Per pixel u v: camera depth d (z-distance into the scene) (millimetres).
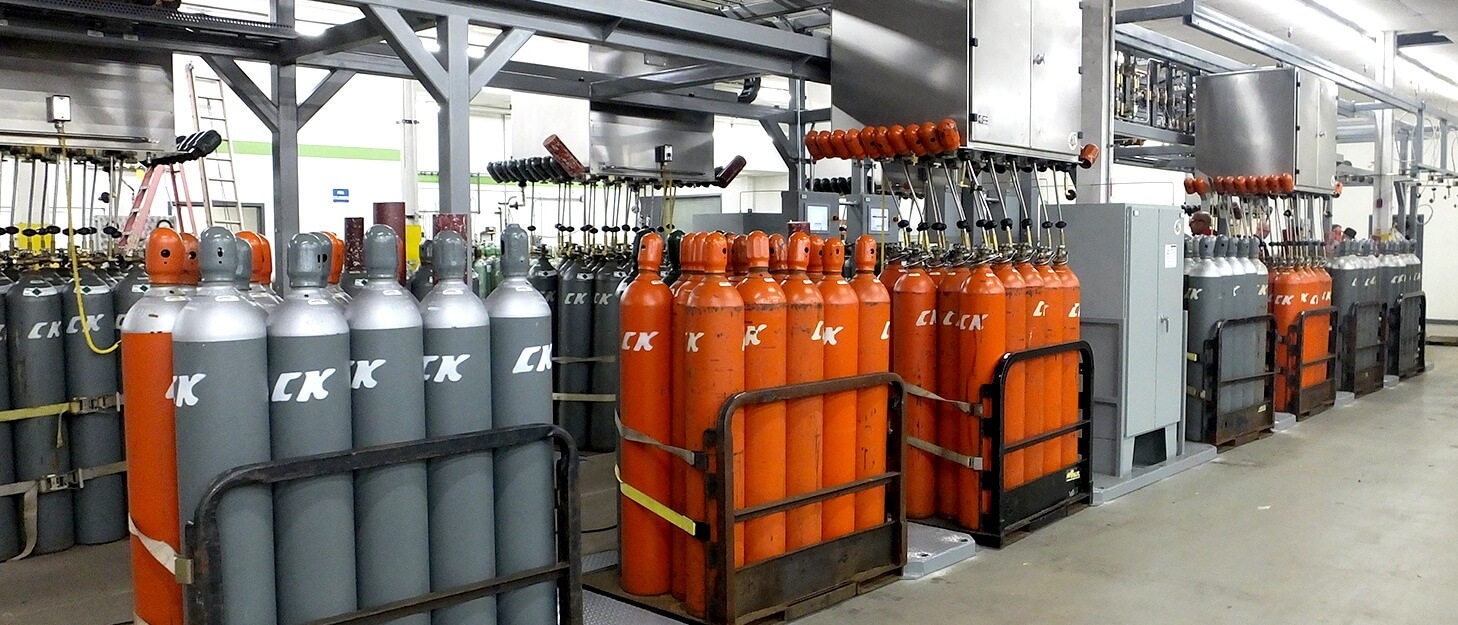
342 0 2461
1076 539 3469
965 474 3420
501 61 2803
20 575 3129
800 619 2730
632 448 2691
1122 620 2748
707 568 2531
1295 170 5773
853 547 2871
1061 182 4887
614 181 5012
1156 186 11344
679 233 3320
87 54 3162
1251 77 5867
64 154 3102
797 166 5352
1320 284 5887
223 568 1691
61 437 3307
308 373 1779
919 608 2818
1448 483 4277
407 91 8141
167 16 2928
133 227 4422
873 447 2932
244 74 3494
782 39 3639
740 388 2557
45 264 3379
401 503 1890
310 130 7832
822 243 2898
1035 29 3768
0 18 2820
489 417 2074
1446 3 7203
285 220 3600
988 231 3721
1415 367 7793
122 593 2971
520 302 2115
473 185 8867
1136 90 5742
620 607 2717
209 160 6395
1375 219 8016
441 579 1998
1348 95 9133
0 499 3223
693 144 5125
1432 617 2777
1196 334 4848
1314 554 3316
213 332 1684
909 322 3463
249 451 1729
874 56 3725
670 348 2664
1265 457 4801
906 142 3422
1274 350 5324
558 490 2162
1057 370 3611
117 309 3404
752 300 2588
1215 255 4938
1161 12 5152
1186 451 4699
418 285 3791
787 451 2705
